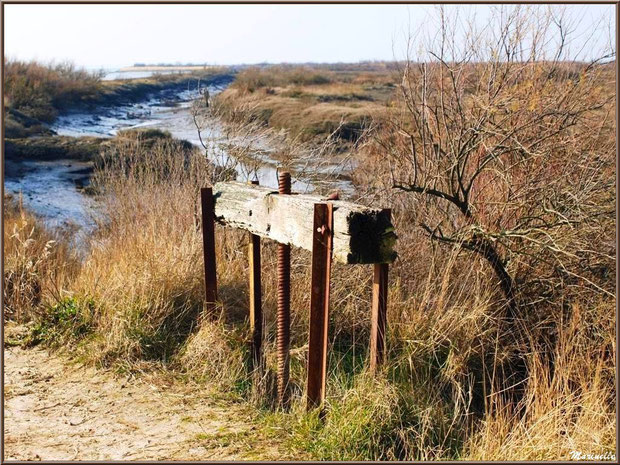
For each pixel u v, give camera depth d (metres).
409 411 4.49
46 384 5.24
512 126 6.55
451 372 5.31
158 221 7.48
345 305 6.17
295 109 20.48
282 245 4.81
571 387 5.18
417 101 7.40
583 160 6.22
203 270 6.46
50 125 29.27
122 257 6.82
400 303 5.88
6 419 4.62
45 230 9.84
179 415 4.71
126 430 4.47
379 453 4.20
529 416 4.88
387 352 5.43
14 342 6.07
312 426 4.35
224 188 5.59
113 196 8.98
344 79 40.91
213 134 8.16
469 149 6.19
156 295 6.07
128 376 5.32
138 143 10.59
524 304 6.14
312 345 4.41
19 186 17.00
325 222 4.22
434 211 6.88
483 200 6.76
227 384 5.17
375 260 4.14
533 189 6.30
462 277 6.25
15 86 31.16
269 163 8.09
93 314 6.14
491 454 4.16
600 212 5.97
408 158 7.33
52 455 4.08
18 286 6.90
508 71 6.71
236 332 5.67
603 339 5.66
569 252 5.93
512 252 6.25
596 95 6.59
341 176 8.47
